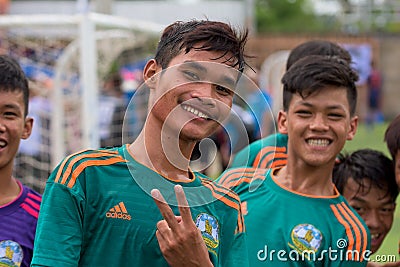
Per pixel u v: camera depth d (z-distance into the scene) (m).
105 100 8.36
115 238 2.48
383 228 4.16
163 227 2.41
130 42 8.09
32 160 7.16
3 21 7.02
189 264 2.42
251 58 3.52
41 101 7.57
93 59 6.86
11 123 3.45
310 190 3.59
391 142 3.95
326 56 4.05
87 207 2.49
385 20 25.98
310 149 3.53
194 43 2.49
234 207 2.73
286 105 3.67
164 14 16.77
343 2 26.83
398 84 23.09
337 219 3.53
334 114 3.52
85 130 6.70
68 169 2.51
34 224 3.46
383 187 4.09
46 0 15.36
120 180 2.53
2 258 3.36
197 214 2.59
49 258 2.40
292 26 33.66
